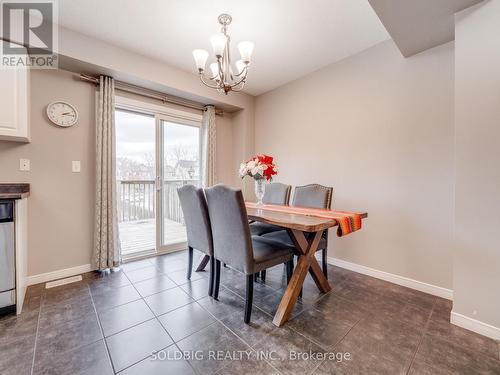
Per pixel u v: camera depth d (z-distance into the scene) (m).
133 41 2.40
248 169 2.36
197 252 3.20
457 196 1.62
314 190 2.52
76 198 2.44
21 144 2.14
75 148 2.43
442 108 2.04
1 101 1.82
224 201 1.63
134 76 2.60
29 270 2.19
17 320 1.62
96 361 1.26
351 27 2.20
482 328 1.52
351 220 1.78
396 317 1.71
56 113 2.31
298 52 2.62
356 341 1.45
